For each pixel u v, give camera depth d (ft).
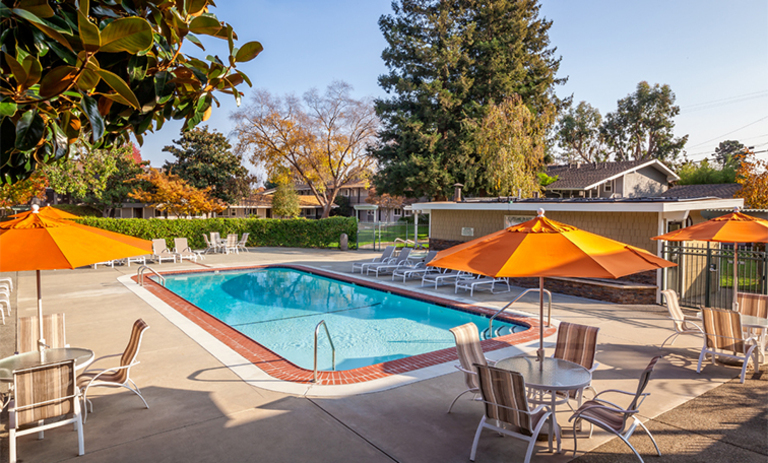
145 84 11.02
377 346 31.89
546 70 121.70
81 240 15.76
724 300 43.93
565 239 14.97
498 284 52.65
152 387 21.20
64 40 8.29
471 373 18.06
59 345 21.56
